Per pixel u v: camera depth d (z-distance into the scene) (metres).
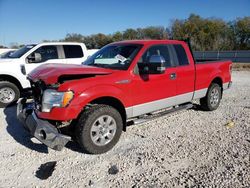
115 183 3.67
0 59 8.37
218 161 4.26
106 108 4.56
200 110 7.29
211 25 51.78
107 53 5.65
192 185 3.60
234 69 21.80
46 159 4.38
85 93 4.33
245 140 5.13
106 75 4.68
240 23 50.75
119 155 4.51
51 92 4.25
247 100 8.66
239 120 6.42
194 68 6.34
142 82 5.12
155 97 5.45
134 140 5.16
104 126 4.58
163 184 3.63
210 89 6.99
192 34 52.19
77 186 3.61
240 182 3.66
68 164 4.21
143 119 5.36
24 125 4.82
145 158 4.39
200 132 5.59
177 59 6.02
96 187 3.58
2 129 5.79
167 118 6.55
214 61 7.23
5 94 7.81
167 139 5.20
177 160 4.31
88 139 4.40
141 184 3.64
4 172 3.97
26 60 8.33
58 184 3.65
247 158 4.36
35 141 5.12
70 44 9.35
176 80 5.87
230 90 10.57
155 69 4.96
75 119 4.45
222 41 48.94
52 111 4.22
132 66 5.01
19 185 3.64
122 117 5.03
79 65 5.25
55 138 4.07
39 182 3.71
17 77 8.07
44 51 8.74
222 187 3.55
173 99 5.90
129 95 4.94
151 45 5.47
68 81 4.32
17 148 4.80
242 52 28.84
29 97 5.54
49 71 4.64
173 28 55.16
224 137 5.29
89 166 4.14
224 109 7.46
